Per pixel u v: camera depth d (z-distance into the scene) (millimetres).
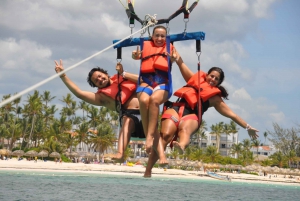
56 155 67938
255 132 7496
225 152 121250
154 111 6488
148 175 7062
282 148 97812
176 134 6953
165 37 6906
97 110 87812
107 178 43719
